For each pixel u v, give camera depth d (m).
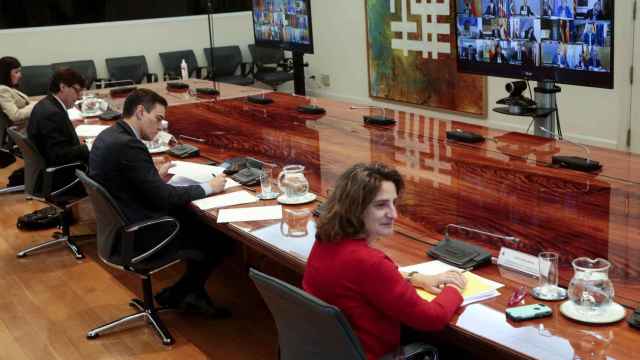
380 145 4.36
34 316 4.18
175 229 3.62
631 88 6.25
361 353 2.04
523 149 4.05
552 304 2.26
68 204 4.85
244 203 3.51
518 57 4.94
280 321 2.26
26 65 9.30
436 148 4.20
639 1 5.99
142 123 3.68
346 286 2.19
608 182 3.39
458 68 5.50
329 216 2.22
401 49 8.80
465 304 2.29
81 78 4.83
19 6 9.36
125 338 3.87
